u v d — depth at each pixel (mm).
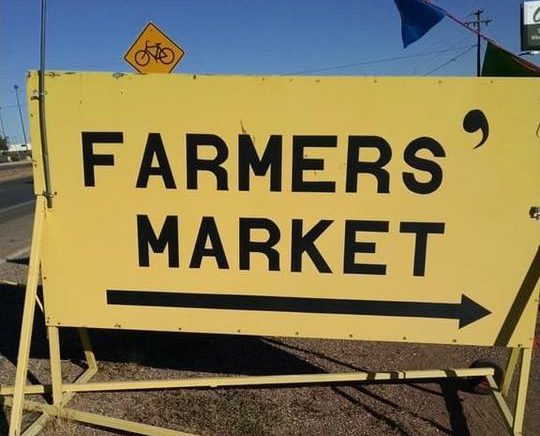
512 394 3615
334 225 2961
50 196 3037
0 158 70250
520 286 2908
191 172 2977
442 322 3000
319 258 3006
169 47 5645
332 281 3025
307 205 2953
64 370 3947
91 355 3848
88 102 2939
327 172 2906
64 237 3098
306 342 4574
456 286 2955
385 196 2904
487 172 2828
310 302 3059
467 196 2861
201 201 3006
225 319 3127
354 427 3223
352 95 2818
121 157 2990
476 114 2781
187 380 3467
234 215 3004
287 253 3020
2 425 3146
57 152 3000
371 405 3490
